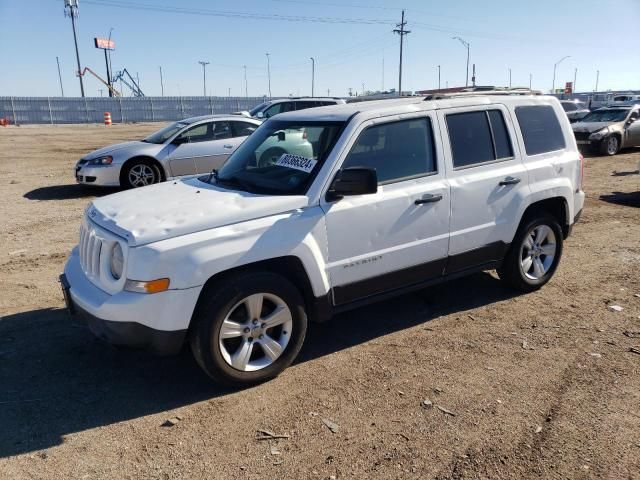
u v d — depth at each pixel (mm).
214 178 4660
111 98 53688
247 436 3248
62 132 35438
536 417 3367
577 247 7066
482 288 5609
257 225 3688
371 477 2877
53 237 7918
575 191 5551
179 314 3447
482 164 4797
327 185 3971
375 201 4141
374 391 3707
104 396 3719
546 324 4723
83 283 3852
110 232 3648
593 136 17875
